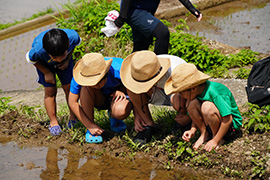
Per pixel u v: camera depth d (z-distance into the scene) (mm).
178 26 8391
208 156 3832
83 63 3967
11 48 10234
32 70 8922
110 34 5332
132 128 4582
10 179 3771
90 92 4211
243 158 3738
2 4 14414
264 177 3564
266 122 4141
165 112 4883
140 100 4137
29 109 5418
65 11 12578
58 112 5492
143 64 3715
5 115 5203
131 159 4070
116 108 4207
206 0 11680
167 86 3799
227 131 3898
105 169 3924
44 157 4242
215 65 7305
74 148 4414
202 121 3885
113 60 4312
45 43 3939
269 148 3766
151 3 5254
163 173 3783
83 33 8742
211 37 9047
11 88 7926
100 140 4379
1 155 4309
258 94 4285
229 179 3619
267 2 12258
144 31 5277
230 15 10961
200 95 3768
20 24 11938
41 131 4828
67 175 3840
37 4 14180
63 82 4848
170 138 4199
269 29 9523
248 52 7602
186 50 7469
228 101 3760
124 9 5109
